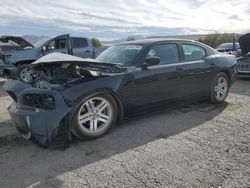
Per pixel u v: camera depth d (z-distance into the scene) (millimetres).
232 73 5695
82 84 3531
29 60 9008
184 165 2961
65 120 3309
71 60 3510
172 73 4527
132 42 4824
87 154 3289
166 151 3328
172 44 4777
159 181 2650
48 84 3572
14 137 3865
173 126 4234
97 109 3727
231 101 5844
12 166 3023
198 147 3430
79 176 2785
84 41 10539
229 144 3506
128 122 4410
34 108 3412
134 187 2559
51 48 9578
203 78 5125
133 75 4008
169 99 4617
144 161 3076
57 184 2648
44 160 3152
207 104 5543
